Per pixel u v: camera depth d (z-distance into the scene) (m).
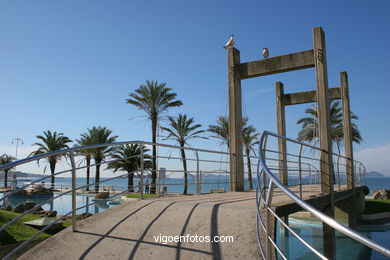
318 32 9.98
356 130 36.53
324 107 9.62
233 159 10.29
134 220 4.93
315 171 8.82
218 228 4.34
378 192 29.02
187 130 31.31
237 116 10.66
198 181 8.25
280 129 15.94
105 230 4.63
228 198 6.89
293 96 16.09
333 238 8.65
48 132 43.22
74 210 4.71
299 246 11.37
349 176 15.50
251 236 4.02
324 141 9.54
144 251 3.96
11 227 8.35
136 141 6.36
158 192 7.25
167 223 4.69
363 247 11.39
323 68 9.74
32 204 16.14
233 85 10.85
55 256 3.94
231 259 3.61
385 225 16.45
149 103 30.23
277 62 10.41
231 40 10.91
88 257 3.89
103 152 41.09
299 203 2.19
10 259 6.36
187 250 3.89
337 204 14.01
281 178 13.30
